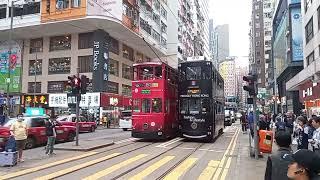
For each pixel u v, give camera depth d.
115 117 47.31
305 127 11.55
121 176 11.10
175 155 16.47
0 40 51.88
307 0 36.31
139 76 23.70
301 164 2.91
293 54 44.16
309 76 30.48
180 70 24.03
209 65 23.38
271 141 15.05
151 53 61.75
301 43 43.84
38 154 16.20
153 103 23.09
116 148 18.84
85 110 45.09
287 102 50.88
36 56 49.75
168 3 69.81
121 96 49.09
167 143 22.00
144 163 13.88
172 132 24.77
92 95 44.22
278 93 61.53
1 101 49.00
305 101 31.31
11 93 49.16
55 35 49.03
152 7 56.88
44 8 43.91
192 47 91.44
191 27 89.12
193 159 15.20
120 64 51.53
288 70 48.06
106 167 12.76
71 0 42.62
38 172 11.58
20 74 50.28
